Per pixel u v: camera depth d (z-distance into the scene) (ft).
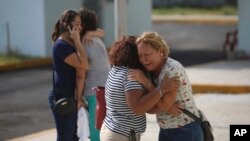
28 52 140.46
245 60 130.62
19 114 82.38
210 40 181.57
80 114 49.96
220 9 295.69
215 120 72.64
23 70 126.72
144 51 37.37
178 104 37.65
